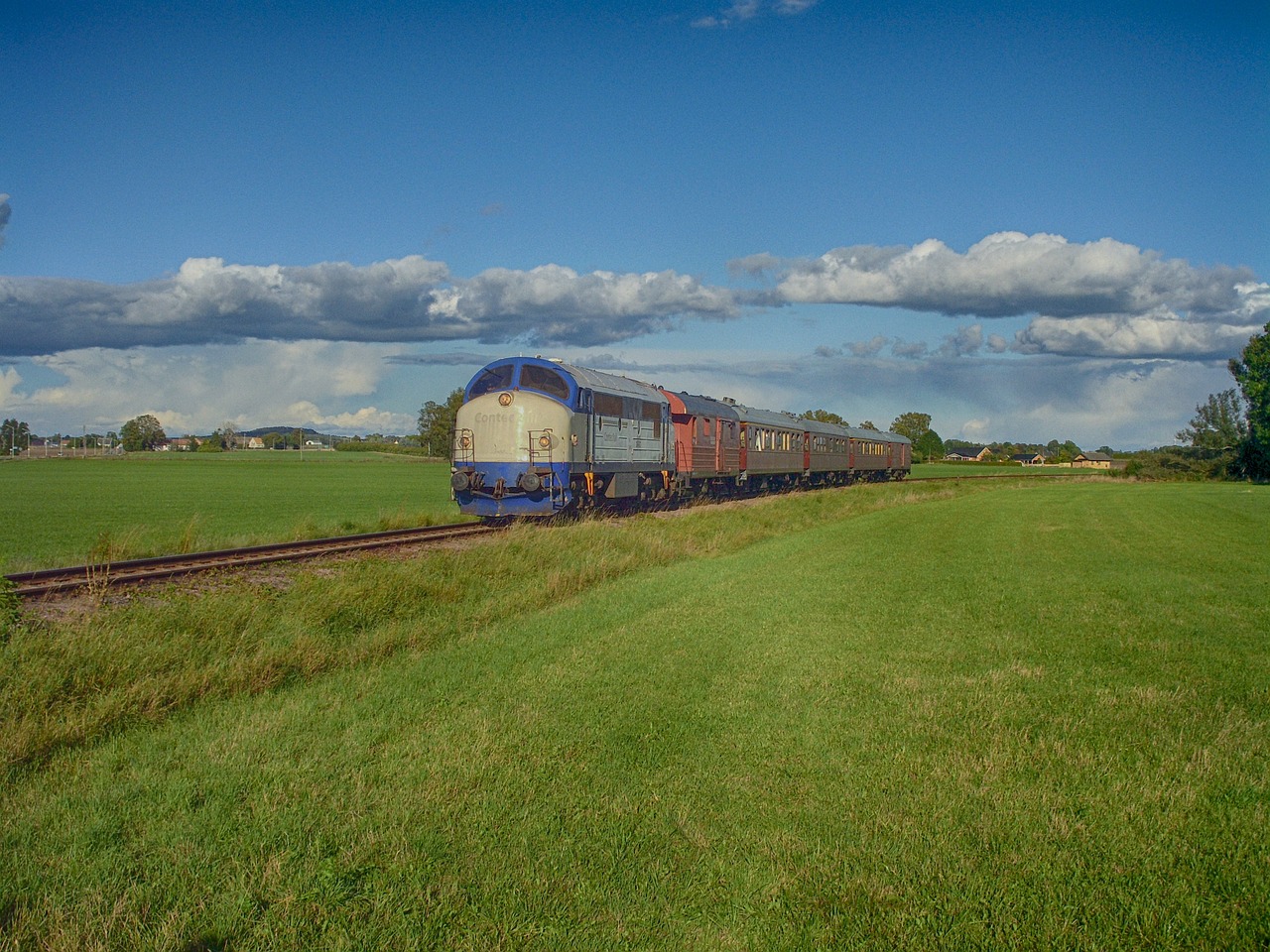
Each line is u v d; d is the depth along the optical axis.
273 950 3.79
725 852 4.70
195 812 5.11
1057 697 7.63
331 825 4.95
